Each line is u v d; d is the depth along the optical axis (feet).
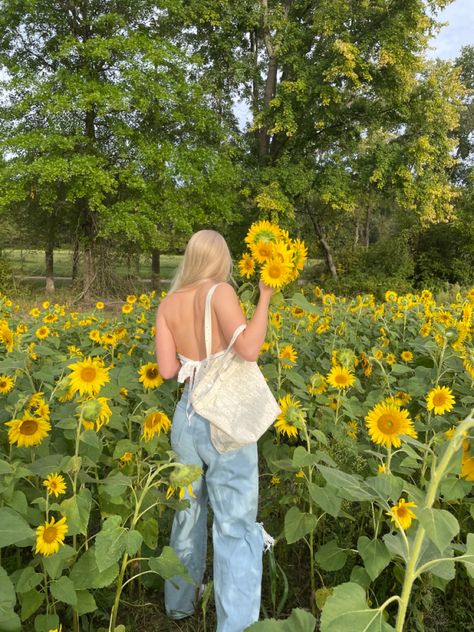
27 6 59.11
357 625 4.50
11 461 7.68
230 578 6.95
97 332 15.57
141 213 61.21
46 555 6.25
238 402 7.07
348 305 23.03
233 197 67.10
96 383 7.69
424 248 81.51
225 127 70.23
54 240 68.95
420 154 62.75
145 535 7.69
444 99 67.00
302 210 81.25
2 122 62.54
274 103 62.18
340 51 57.88
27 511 6.81
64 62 63.93
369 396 11.02
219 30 68.64
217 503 7.23
